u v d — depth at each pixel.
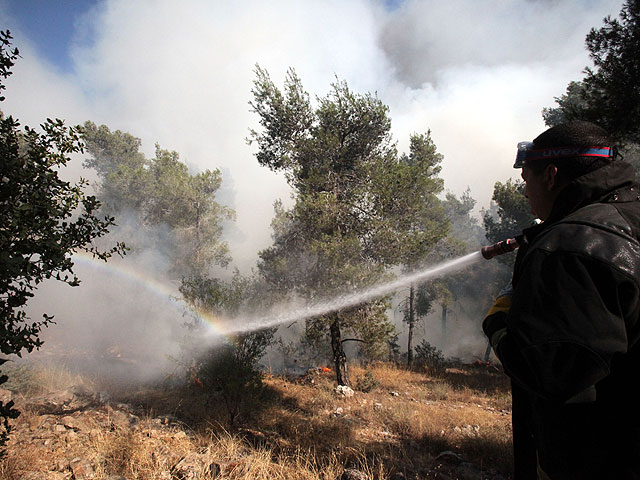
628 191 1.07
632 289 0.86
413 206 10.93
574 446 1.00
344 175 11.73
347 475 4.45
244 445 5.50
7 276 2.78
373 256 11.05
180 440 5.39
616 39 7.17
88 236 3.39
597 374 0.82
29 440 4.84
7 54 2.93
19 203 2.96
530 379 0.90
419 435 7.09
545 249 0.94
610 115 7.30
